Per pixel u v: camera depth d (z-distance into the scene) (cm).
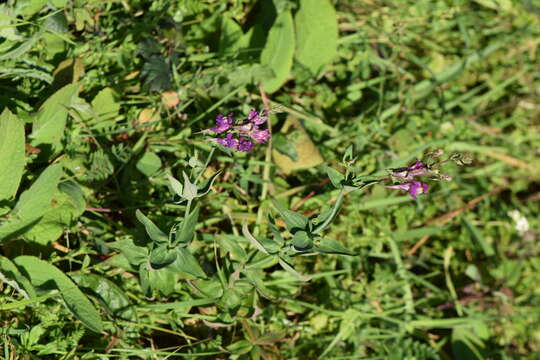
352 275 108
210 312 98
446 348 115
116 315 94
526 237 124
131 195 98
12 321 90
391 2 119
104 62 100
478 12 125
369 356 108
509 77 131
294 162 105
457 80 126
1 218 90
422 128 116
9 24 93
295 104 110
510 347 120
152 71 100
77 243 95
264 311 101
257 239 90
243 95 105
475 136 124
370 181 88
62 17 96
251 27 108
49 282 90
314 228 90
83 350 93
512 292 120
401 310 108
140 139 99
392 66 116
